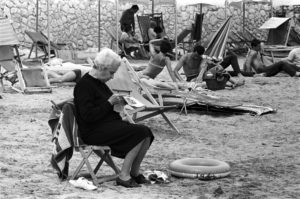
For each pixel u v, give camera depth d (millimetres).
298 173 7812
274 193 6797
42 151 8703
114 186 6902
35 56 25234
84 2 29047
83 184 6719
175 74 15664
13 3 27312
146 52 27375
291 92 16047
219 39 19875
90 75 6934
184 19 31281
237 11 32406
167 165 8164
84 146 6898
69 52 23578
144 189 6828
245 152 9141
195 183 7191
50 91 15383
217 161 7785
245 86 16938
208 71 16078
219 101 12883
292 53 20672
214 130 10945
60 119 6891
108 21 29688
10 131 10219
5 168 7543
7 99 14133
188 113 12719
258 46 20000
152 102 10898
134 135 6852
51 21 28203
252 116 12406
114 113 7008
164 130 10805
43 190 6582
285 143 9836
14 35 16156
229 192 6777
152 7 28422
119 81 10234
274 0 29594
